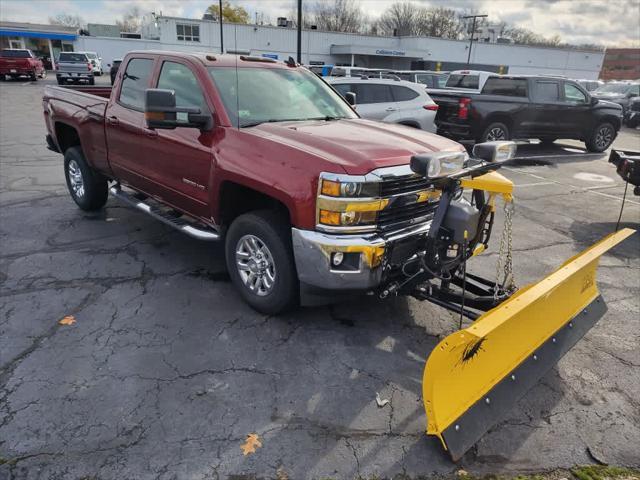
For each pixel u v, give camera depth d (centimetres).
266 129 357
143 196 515
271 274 353
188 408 273
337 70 1945
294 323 365
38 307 373
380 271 314
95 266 449
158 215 447
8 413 263
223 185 361
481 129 1100
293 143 328
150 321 361
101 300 388
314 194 301
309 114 422
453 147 365
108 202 646
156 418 265
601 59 5403
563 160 1155
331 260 305
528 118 1135
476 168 285
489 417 249
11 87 2522
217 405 277
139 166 457
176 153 400
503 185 289
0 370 298
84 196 579
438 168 266
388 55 4512
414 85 1018
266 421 266
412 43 4662
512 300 241
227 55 432
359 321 373
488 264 498
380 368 317
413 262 327
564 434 267
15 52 2997
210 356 322
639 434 270
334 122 409
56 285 409
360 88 964
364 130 382
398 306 397
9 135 1177
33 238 512
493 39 5222
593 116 1217
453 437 233
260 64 437
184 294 402
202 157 373
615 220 671
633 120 1988
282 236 332
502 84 1159
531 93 1131
